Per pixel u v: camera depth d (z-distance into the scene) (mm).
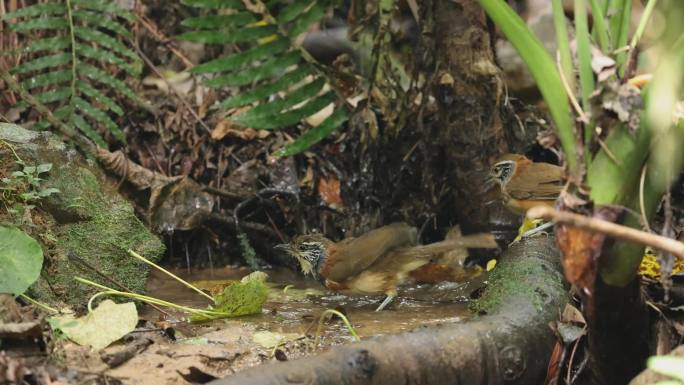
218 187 13758
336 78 12906
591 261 5703
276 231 13500
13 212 8977
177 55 15070
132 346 7852
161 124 14141
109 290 9062
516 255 9625
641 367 7000
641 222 5844
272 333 8750
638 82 6062
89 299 9164
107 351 7672
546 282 8664
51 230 9336
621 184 5754
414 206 13531
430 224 13469
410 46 13586
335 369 6547
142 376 7309
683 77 5641
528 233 10734
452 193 13203
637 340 6785
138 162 13977
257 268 13352
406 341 7070
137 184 12758
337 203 13656
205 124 14172
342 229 13547
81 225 9633
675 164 5789
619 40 6195
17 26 13594
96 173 10273
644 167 5773
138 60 14156
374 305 10664
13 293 8086
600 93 5633
